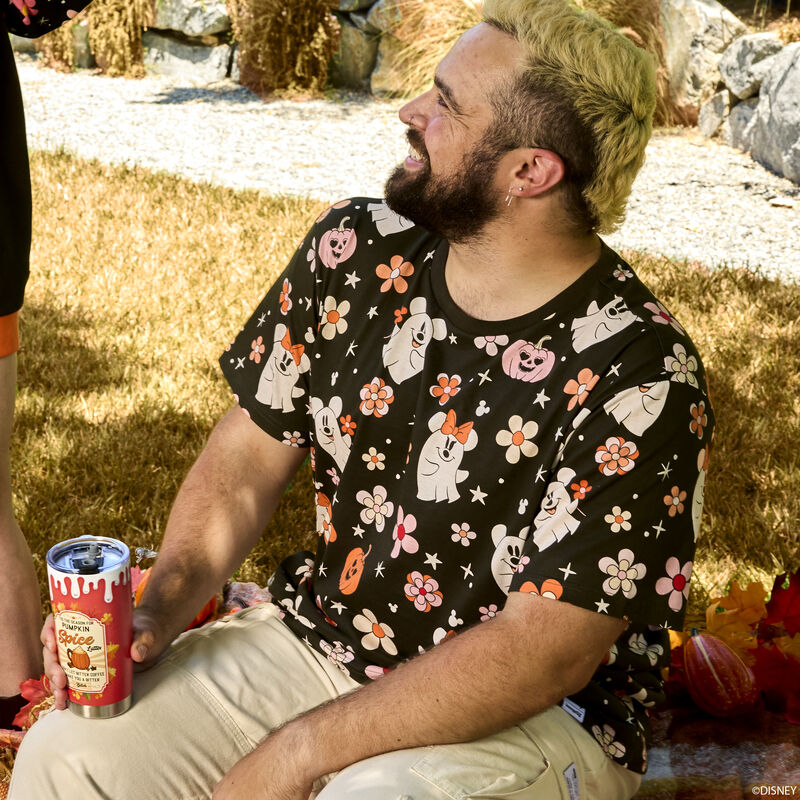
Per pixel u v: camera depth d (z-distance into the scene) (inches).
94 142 401.4
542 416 70.6
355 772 68.2
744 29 427.8
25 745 73.9
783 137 377.4
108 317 219.8
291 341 81.6
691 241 309.6
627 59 68.4
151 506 149.6
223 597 111.2
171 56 532.7
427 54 465.7
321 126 446.3
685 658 95.4
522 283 72.4
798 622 100.4
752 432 175.9
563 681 68.2
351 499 79.0
